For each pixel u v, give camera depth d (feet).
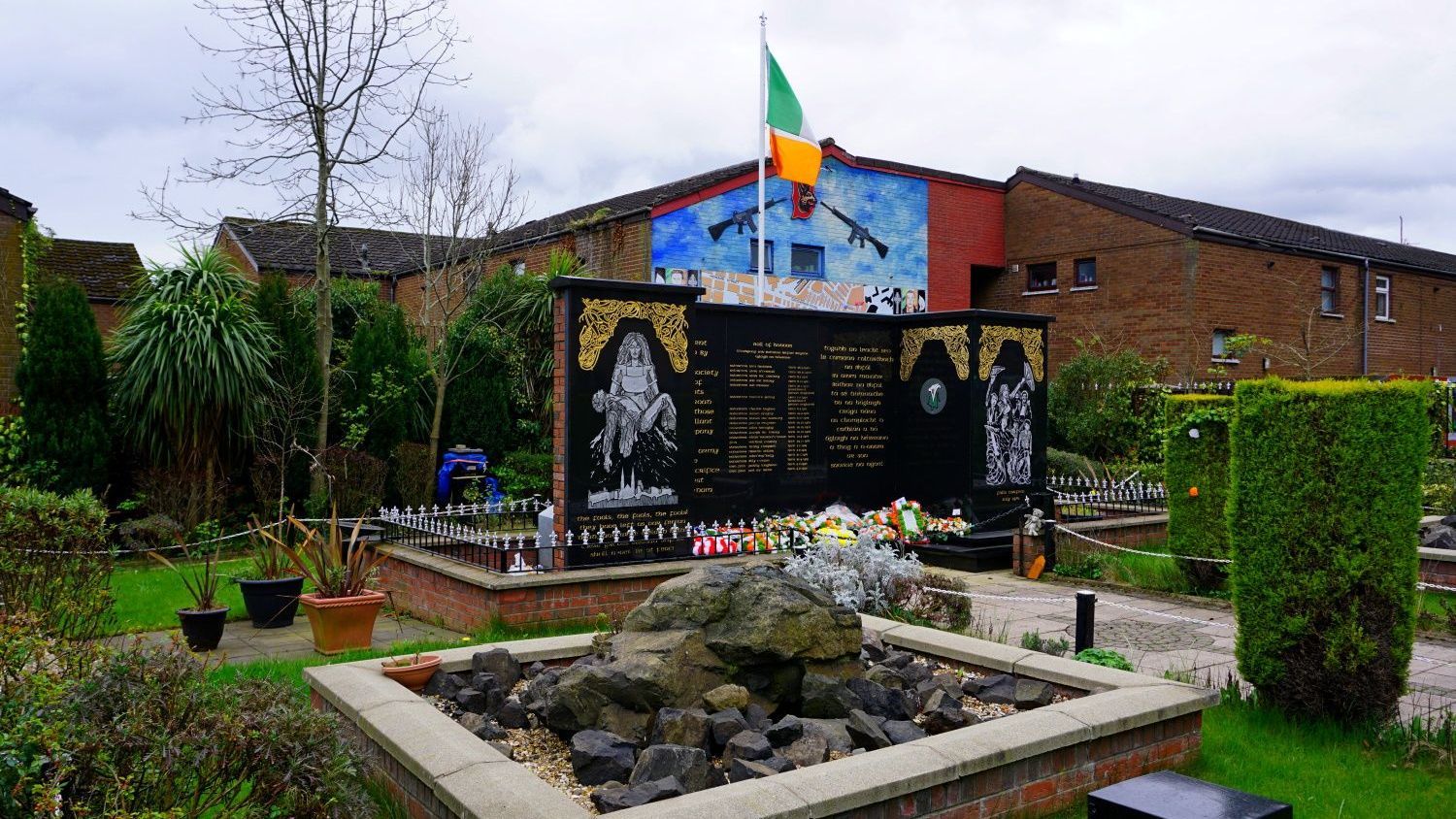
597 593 32.07
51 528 24.41
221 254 53.26
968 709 19.92
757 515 40.16
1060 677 20.62
